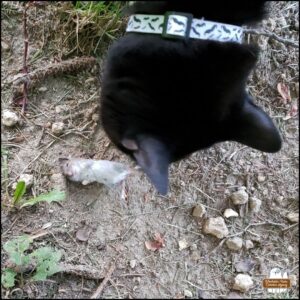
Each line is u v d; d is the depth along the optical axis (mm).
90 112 376
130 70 284
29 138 365
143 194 364
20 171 354
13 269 323
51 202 348
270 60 414
